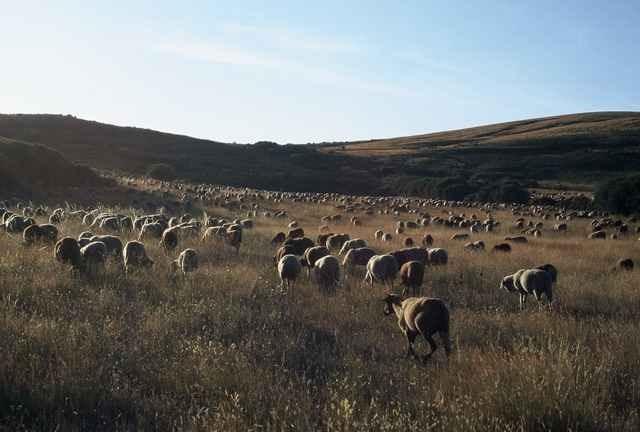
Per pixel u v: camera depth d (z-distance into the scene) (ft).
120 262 48.80
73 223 81.41
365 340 31.58
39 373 22.99
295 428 18.86
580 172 329.72
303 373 25.73
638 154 356.59
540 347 29.43
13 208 111.34
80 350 25.68
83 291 38.27
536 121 585.22
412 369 25.76
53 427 19.66
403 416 18.86
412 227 111.04
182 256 49.11
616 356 26.78
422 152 414.00
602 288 48.62
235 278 45.03
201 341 28.86
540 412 19.51
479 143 445.78
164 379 23.68
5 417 19.67
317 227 107.45
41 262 44.78
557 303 43.47
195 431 18.74
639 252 76.95
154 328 30.17
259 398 21.44
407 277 45.70
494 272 55.52
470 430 18.03
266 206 157.17
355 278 51.44
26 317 29.60
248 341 28.84
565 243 86.63
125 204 138.31
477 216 157.28
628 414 20.86
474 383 22.33
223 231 71.72
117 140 355.77
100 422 20.53
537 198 232.73
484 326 34.71
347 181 315.78
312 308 38.11
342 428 18.47
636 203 167.43
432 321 27.66
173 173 276.82
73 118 383.04
